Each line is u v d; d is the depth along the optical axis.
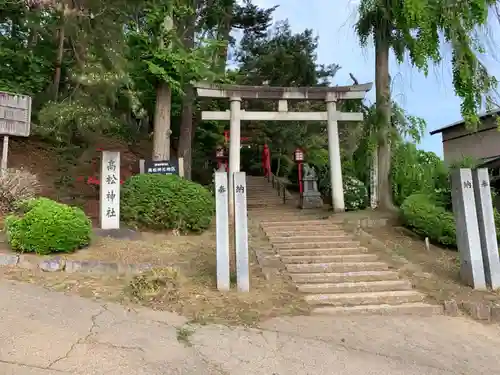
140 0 11.23
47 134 13.12
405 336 5.43
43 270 6.21
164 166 10.79
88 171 13.35
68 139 14.49
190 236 9.10
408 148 11.97
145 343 4.46
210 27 18.06
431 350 5.11
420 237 9.99
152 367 4.00
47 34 14.13
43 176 12.34
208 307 5.59
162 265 6.80
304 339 5.05
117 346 4.30
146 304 5.48
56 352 4.00
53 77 14.90
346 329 5.48
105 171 8.58
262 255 8.15
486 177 7.68
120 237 8.24
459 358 4.98
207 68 11.77
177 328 4.94
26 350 3.96
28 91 12.84
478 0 10.41
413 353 4.98
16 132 8.98
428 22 10.65
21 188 8.30
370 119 12.39
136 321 4.96
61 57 14.29
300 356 4.61
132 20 12.08
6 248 6.74
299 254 8.46
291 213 12.55
